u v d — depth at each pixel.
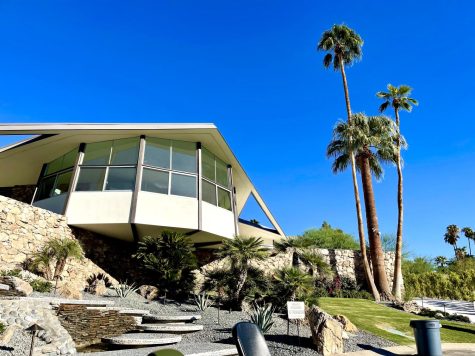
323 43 25.61
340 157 23.91
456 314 15.95
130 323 8.88
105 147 15.25
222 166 18.53
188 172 15.66
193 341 7.98
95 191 14.08
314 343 7.77
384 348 8.41
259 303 12.34
